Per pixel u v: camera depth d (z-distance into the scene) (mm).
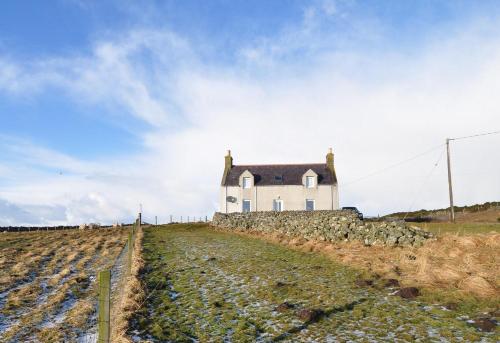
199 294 16922
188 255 27062
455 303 13648
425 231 24297
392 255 21203
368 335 11516
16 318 15305
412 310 13375
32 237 44219
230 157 60844
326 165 59562
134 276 19344
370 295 15359
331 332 11922
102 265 26125
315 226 30516
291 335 11898
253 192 56312
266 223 39312
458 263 17750
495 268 16500
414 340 10898
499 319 11969
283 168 59719
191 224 54438
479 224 33406
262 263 22688
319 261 22422
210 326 12969
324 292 16109
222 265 22828
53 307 16453
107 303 9203
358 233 26297
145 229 51125
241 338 11820
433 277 16406
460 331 11320
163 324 13141
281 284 17547
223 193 56812
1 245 36281
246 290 17188
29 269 24578
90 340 12484
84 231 51938
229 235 39656
